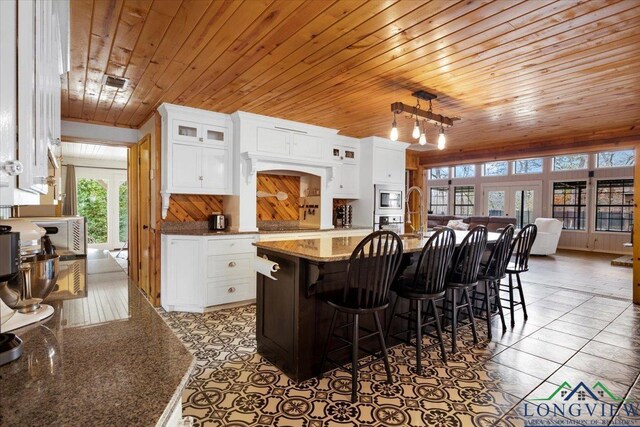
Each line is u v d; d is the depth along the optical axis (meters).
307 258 2.31
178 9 1.99
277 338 2.67
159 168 4.12
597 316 3.99
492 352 2.98
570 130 4.96
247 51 2.54
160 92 3.46
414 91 3.37
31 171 0.81
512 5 1.94
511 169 11.14
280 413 2.08
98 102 3.80
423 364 2.75
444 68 2.81
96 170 8.70
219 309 4.12
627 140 4.74
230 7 1.98
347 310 2.25
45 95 1.03
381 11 2.01
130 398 0.68
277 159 4.57
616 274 6.54
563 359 2.85
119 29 2.22
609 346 3.11
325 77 3.03
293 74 2.96
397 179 5.98
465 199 12.20
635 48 2.46
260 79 3.10
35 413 0.62
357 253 2.22
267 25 2.17
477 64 2.74
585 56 2.59
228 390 2.34
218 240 4.03
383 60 2.69
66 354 0.88
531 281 5.89
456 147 6.43
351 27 2.20
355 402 2.21
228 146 4.42
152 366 0.82
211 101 3.78
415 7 1.97
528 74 2.94
